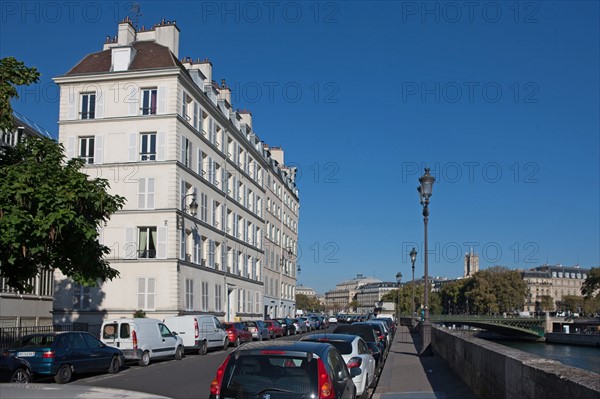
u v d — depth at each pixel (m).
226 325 35.97
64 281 39.69
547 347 91.06
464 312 145.50
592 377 6.04
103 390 3.89
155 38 44.03
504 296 128.88
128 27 43.41
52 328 33.81
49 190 16.89
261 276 61.56
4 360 15.99
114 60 41.25
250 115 63.41
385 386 15.84
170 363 25.23
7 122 17.08
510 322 106.12
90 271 18.92
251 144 58.00
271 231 69.94
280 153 82.56
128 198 39.66
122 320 23.75
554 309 178.12
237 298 52.84
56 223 16.61
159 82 40.31
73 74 40.94
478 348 12.07
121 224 39.53
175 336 26.59
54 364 17.50
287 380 7.59
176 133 39.81
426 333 25.61
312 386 7.52
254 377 7.68
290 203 83.12
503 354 9.35
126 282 39.12
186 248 41.88
